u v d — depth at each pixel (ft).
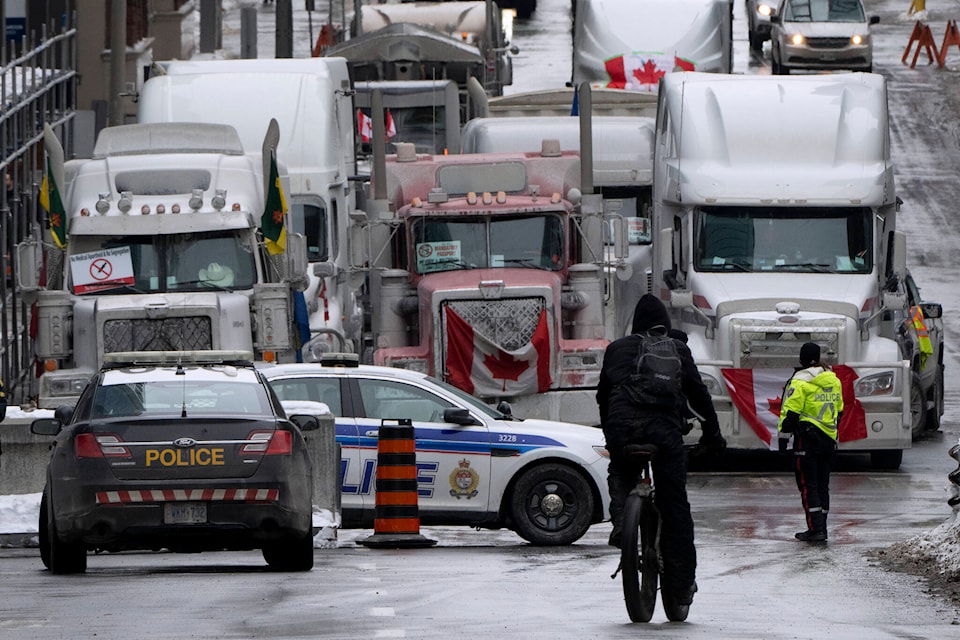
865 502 269.44
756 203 319.47
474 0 599.16
